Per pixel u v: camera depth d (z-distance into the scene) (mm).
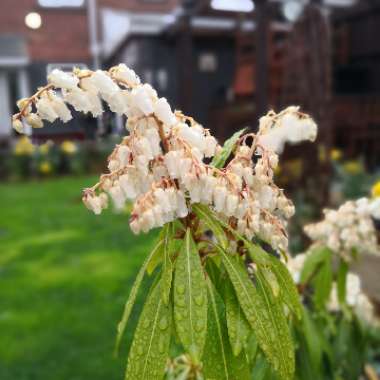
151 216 809
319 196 4527
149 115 827
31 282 4645
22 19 15008
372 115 8141
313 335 1458
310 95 4672
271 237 955
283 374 891
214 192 843
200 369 1325
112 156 862
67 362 3102
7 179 12055
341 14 9352
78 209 8125
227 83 11945
